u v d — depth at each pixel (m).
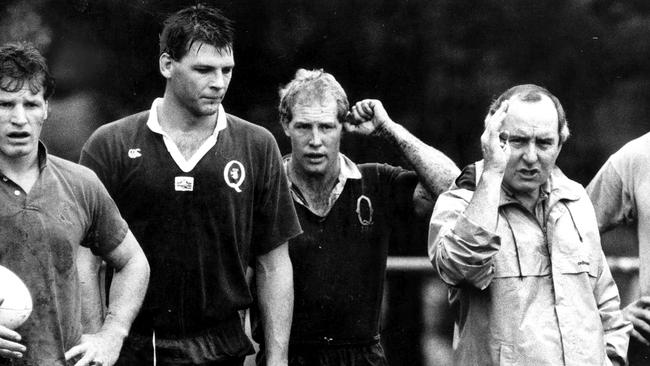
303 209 22.09
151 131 20.27
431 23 41.53
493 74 41.91
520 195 19.69
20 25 39.12
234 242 20.38
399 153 23.23
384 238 22.70
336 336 22.14
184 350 20.23
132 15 39.75
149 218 20.12
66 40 39.50
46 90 17.48
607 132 42.25
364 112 23.58
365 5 41.09
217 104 19.98
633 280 32.22
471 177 20.03
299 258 22.02
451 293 20.36
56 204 17.69
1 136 17.20
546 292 19.30
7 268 17.33
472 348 19.44
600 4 41.84
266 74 40.88
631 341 22.59
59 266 17.62
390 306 32.78
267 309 21.23
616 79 42.22
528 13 41.62
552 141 19.31
